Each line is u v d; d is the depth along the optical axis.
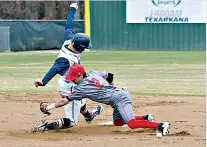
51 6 107.06
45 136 22.36
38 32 85.75
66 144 20.45
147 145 20.16
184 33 87.12
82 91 22.39
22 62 66.06
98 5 87.12
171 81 45.78
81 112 25.27
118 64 62.66
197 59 70.00
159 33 87.31
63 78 23.27
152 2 86.62
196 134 22.72
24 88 41.34
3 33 83.75
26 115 28.59
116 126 24.88
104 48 87.69
